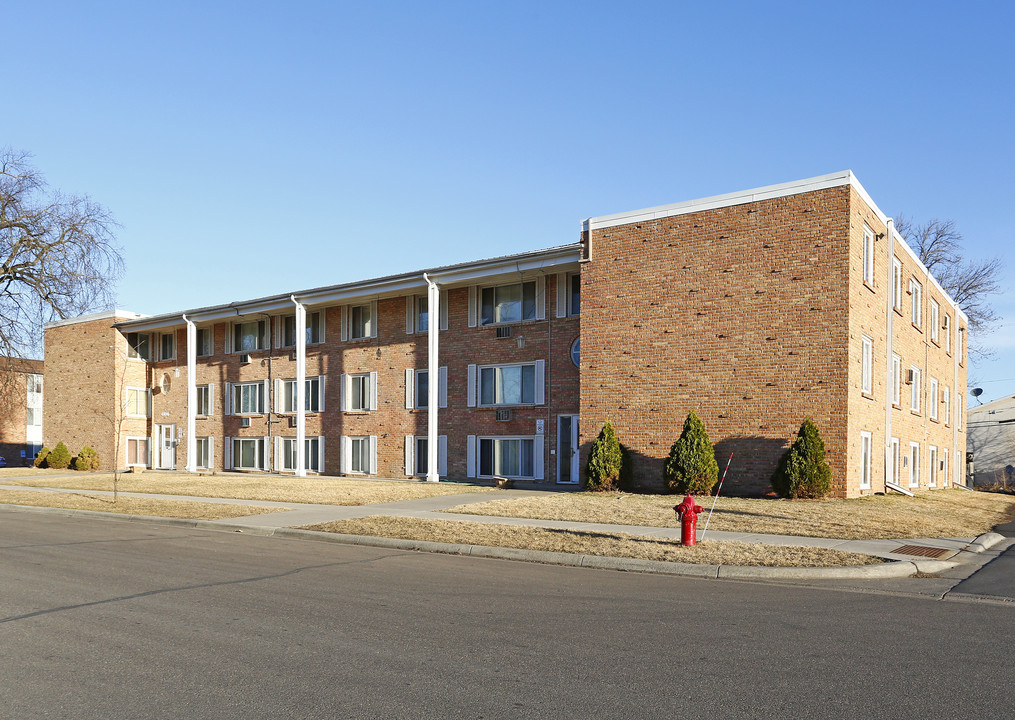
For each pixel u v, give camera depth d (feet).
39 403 201.77
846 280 66.69
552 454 90.38
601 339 79.41
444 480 96.48
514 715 16.74
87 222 131.44
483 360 97.25
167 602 28.14
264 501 69.92
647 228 77.36
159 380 134.00
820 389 67.46
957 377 123.34
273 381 119.34
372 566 37.35
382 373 107.14
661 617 26.37
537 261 86.89
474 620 25.61
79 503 70.33
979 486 144.66
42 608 27.07
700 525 50.06
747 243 71.61
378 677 19.30
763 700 17.78
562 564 39.42
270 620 25.34
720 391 72.18
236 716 16.67
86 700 17.63
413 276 96.53
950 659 21.33
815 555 38.58
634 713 16.88
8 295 125.90
